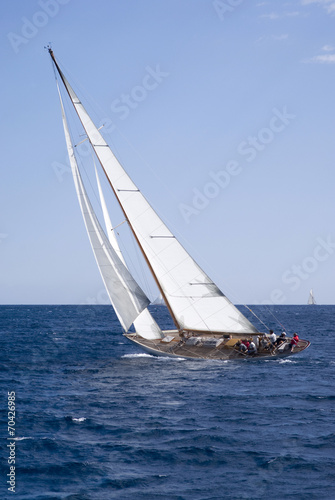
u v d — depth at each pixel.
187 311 95.12
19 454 47.34
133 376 83.12
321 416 58.53
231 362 92.12
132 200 93.88
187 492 39.25
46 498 38.50
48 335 177.62
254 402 65.25
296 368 89.81
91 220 92.88
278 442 49.50
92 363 100.94
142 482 41.12
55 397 69.62
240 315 92.56
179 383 77.00
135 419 58.00
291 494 38.66
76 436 52.44
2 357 112.81
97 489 40.00
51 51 92.44
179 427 54.62
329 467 43.41
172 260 93.88
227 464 44.44
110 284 92.75
